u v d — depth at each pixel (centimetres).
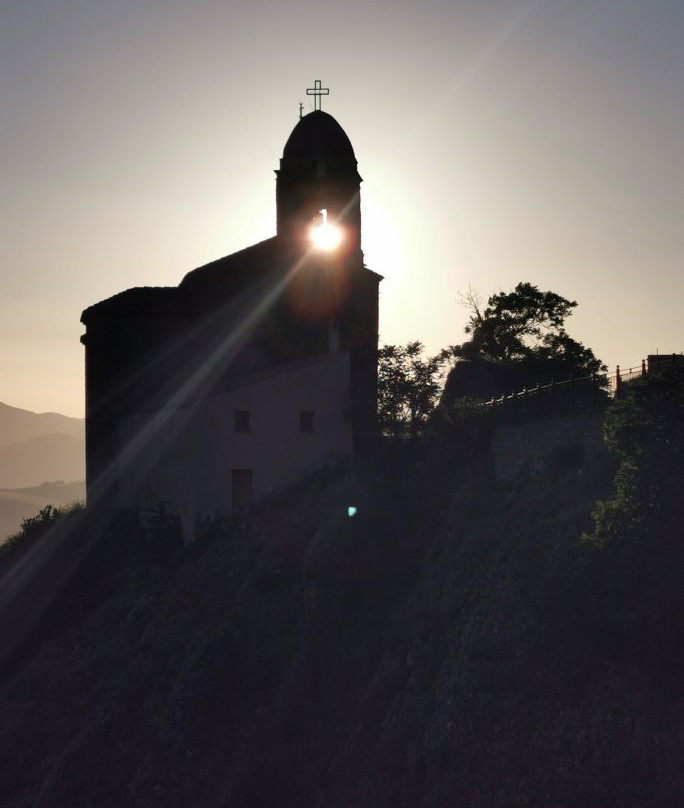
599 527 2831
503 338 6956
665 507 2761
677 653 2458
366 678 3725
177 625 4653
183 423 5788
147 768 3709
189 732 3791
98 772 3869
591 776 2259
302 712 3666
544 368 6444
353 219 6931
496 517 3916
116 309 6906
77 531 6719
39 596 6025
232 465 5678
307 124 7012
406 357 6034
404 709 3039
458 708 2747
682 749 2205
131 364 6906
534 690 2620
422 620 3528
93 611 5662
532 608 2864
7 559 6781
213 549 5362
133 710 4144
